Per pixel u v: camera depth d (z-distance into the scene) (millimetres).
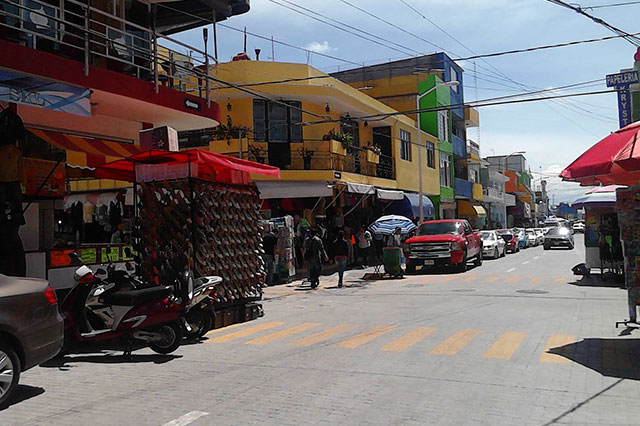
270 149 25094
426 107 40188
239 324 11094
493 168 80625
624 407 5438
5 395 5664
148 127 14781
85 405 5773
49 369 7520
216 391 6184
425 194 37531
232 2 15102
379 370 6977
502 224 67625
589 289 15320
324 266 25344
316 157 25938
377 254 27688
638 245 8695
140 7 14406
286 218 19625
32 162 12211
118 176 12656
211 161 10328
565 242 39938
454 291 15461
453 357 7645
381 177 31828
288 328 10391
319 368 7141
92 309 8664
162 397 6004
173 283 9266
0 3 10648
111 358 8195
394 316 11344
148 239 10539
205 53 14336
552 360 7402
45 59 10133
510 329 9688
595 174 7988
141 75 14266
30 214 12078
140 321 8055
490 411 5336
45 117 12148
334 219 26453
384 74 42469
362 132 31453
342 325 10484
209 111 14516
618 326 9766
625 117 24078
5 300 5750
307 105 26156
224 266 10898
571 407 5445
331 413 5324
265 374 6898
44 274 10453
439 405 5535
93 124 13352
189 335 9539
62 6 10500
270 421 5125
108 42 13188
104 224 20141
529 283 17156
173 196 10383
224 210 11047
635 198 8625
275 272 19203
